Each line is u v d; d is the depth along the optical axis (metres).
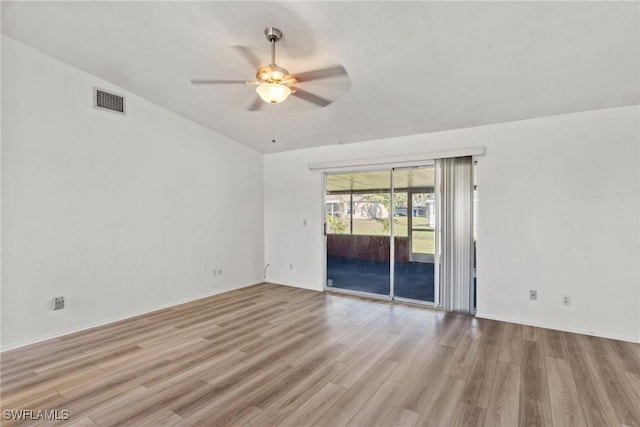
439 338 3.16
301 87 3.20
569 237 3.32
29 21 2.64
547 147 3.42
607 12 1.98
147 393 2.21
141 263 3.91
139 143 3.87
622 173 3.09
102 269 3.54
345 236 5.16
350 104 3.54
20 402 2.10
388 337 3.20
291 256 5.44
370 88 3.16
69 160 3.26
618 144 3.10
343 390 2.26
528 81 2.81
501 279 3.67
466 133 3.86
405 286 4.86
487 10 2.05
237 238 5.23
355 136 4.47
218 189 4.90
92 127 3.44
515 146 3.58
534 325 3.50
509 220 3.62
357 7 2.14
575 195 3.29
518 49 2.40
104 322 3.55
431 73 2.82
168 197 4.20
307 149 5.21
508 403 2.09
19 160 2.93
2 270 2.84
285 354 2.82
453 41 2.38
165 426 1.88
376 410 2.03
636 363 2.62
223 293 4.93
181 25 2.54
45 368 2.55
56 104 3.16
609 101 3.02
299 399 2.15
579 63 2.50
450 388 2.27
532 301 3.51
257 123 4.39
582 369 2.53
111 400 2.13
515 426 1.87
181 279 4.38
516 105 3.24
